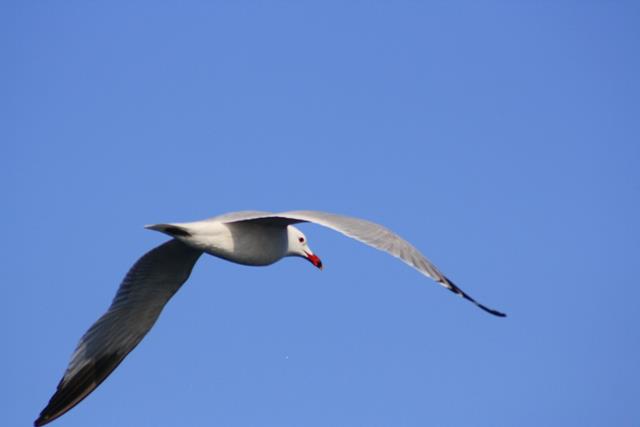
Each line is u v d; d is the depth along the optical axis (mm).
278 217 12047
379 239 10703
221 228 12508
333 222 11016
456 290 10445
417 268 10359
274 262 13578
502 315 10758
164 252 13281
